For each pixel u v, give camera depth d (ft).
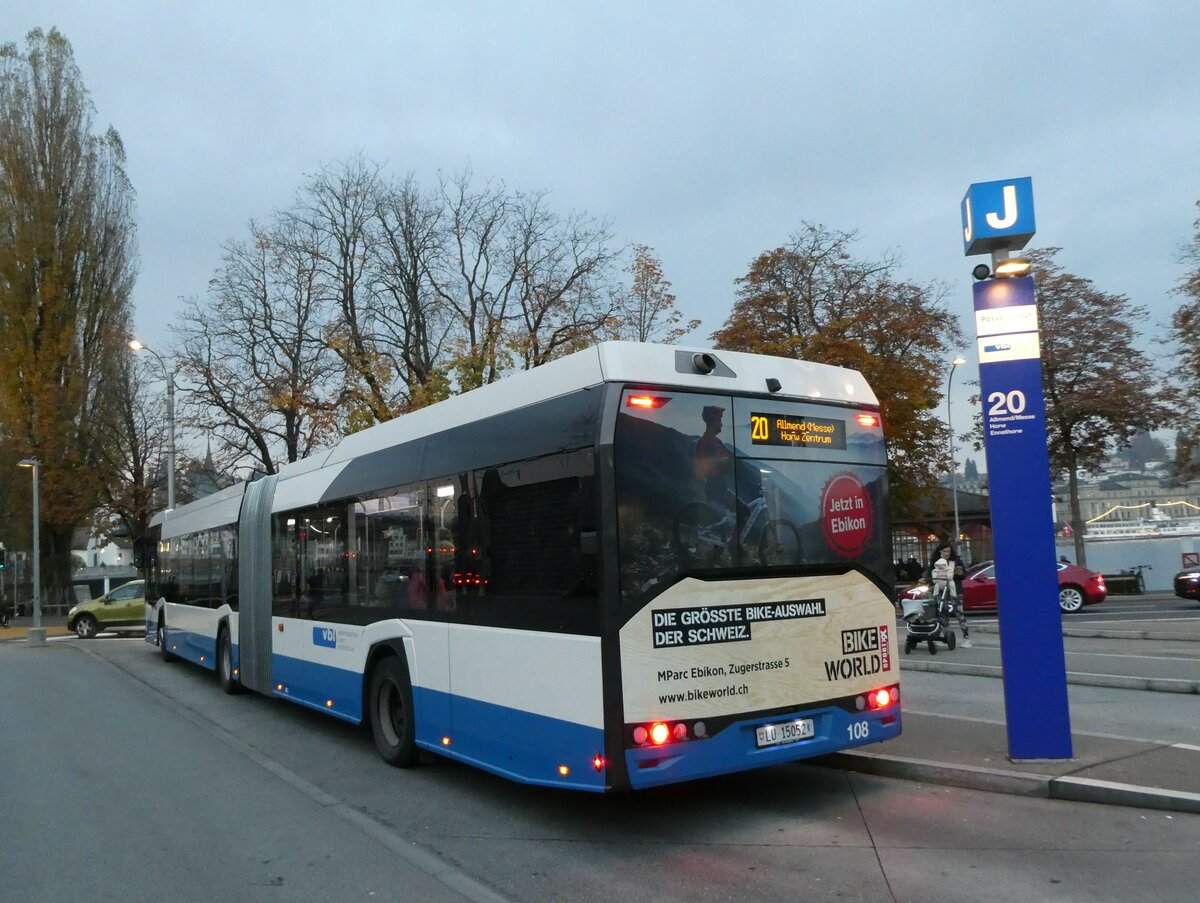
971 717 29.48
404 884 17.25
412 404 87.92
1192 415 89.92
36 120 132.67
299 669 33.73
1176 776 20.75
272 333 103.86
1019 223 22.63
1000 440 22.76
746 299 105.29
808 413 21.21
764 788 22.86
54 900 16.99
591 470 18.39
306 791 24.86
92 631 98.02
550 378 20.25
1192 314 81.66
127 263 139.03
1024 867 16.75
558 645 18.94
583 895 16.29
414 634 25.07
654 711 17.90
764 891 16.11
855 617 21.27
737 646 19.17
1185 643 51.42
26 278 129.80
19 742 33.91
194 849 19.88
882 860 17.40
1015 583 22.58
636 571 18.11
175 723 37.14
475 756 21.90
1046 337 103.65
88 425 132.67
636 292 96.89
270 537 37.65
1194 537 231.91
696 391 19.54
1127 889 15.62
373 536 27.99
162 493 142.41
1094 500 272.31
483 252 104.58
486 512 21.85
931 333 102.99
